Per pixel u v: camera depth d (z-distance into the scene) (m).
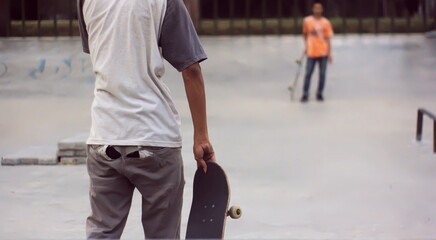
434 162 11.40
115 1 5.09
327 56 18.83
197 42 5.24
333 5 38.25
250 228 8.05
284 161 11.50
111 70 5.10
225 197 5.32
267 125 14.88
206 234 5.32
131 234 7.80
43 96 17.73
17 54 20.69
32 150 11.76
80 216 8.49
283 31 34.03
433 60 25.94
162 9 5.10
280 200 9.21
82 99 17.56
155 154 5.14
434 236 7.75
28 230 7.95
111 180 5.19
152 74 5.13
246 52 27.02
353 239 7.67
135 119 5.10
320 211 8.73
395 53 27.55
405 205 8.97
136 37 5.08
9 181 10.17
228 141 13.10
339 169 10.95
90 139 5.21
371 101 18.42
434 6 35.25
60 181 10.16
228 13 38.66
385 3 37.34
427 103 17.92
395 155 11.94
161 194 5.22
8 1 22.58
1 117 15.36
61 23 23.25
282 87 20.80
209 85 20.89
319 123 15.16
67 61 20.17
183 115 15.60
